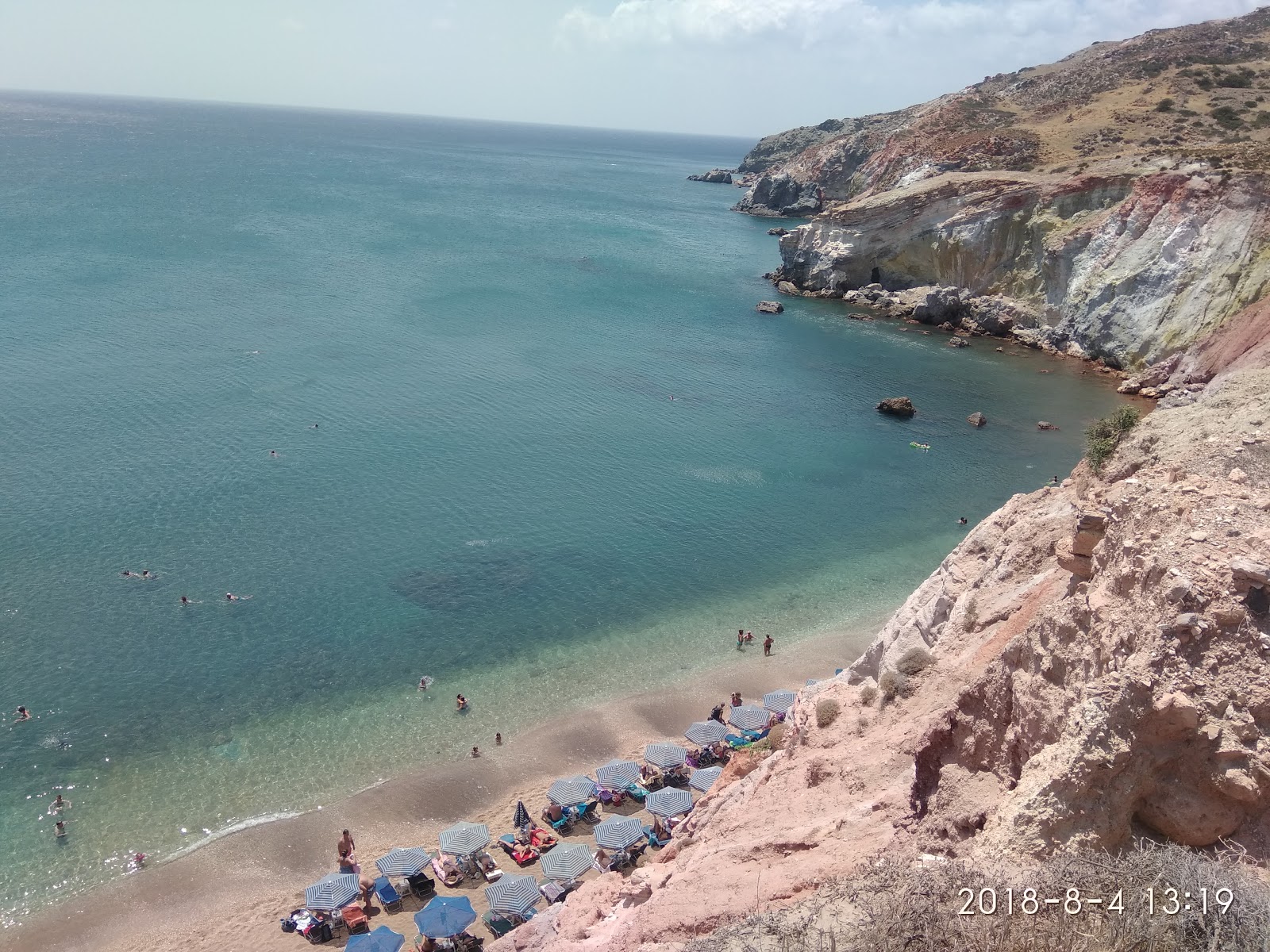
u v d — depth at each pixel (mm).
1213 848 10172
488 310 98562
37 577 43156
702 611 45688
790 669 41188
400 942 25469
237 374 71750
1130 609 11906
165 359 73625
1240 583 10773
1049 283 98500
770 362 88812
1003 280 104000
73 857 28969
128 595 42531
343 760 34062
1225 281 79812
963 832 12641
